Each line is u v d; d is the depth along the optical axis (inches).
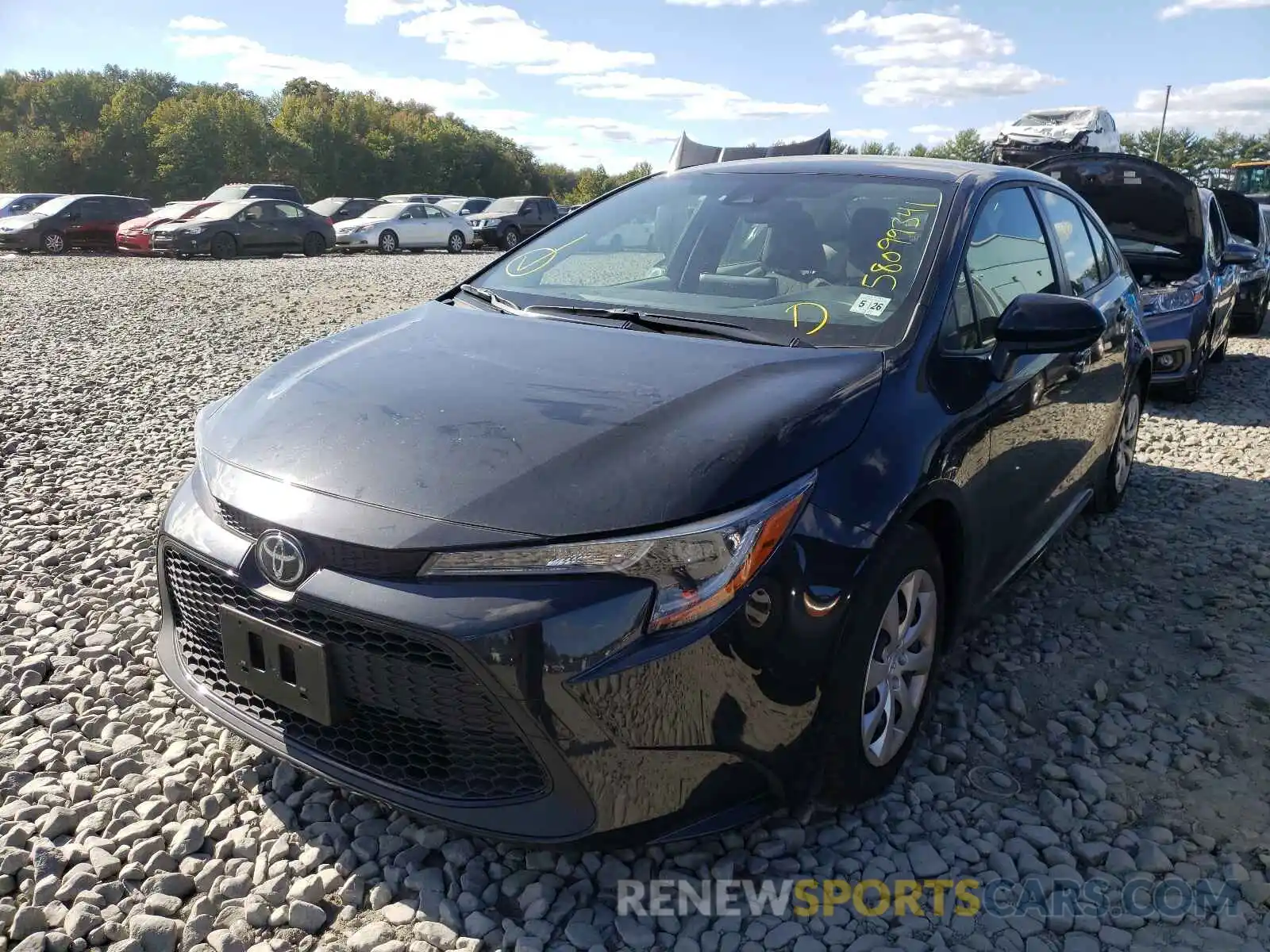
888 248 118.3
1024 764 110.1
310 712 84.9
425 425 89.8
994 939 84.7
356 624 81.4
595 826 79.1
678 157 306.0
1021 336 109.9
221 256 854.5
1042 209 151.1
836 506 87.0
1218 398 314.5
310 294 544.4
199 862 90.7
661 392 93.0
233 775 102.8
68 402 270.4
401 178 2812.5
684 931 84.7
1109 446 174.9
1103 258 180.1
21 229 903.1
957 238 118.3
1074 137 653.9
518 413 90.4
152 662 126.2
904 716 102.5
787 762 86.4
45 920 83.7
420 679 80.4
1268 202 980.6
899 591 97.0
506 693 76.9
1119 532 184.5
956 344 110.0
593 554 77.6
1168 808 103.2
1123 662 134.6
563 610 76.8
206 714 96.0
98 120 2758.4
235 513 90.0
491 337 110.6
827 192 131.4
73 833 95.1
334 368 105.9
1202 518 193.5
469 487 81.9
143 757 106.4
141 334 395.2
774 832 96.0
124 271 691.4
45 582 148.9
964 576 109.3
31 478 200.5
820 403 92.0
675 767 80.5
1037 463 130.6
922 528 98.0
